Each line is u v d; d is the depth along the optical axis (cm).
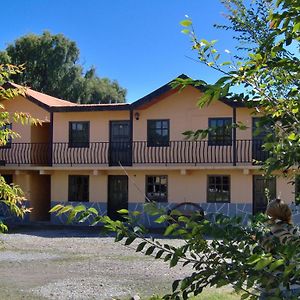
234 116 2000
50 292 923
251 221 213
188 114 2159
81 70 4441
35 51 4194
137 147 2211
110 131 2272
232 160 2083
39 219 2430
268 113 235
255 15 366
